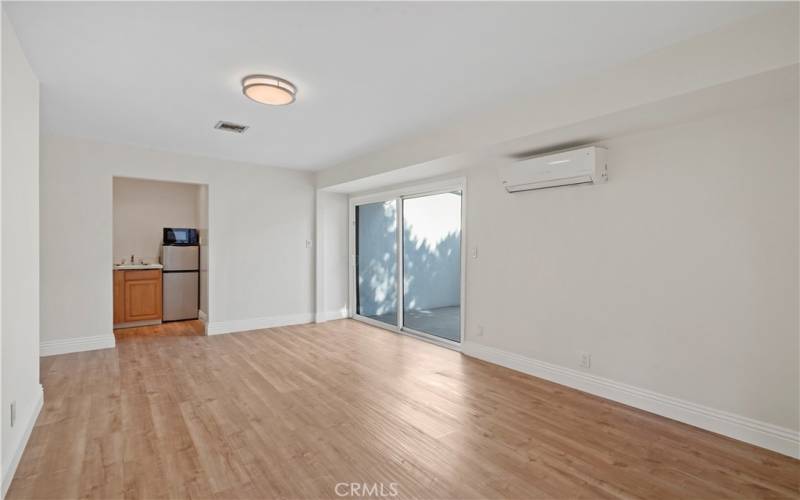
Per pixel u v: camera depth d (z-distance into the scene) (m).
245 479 2.06
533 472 2.14
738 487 2.01
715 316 2.61
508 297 3.96
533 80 2.73
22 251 2.31
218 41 2.24
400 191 5.43
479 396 3.19
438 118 3.52
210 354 4.35
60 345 4.30
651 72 2.35
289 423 2.69
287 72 2.62
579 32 2.14
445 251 6.02
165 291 6.02
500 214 4.03
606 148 3.16
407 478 2.08
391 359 4.21
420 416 2.81
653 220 2.90
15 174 2.16
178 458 2.25
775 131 2.37
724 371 2.57
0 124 1.86
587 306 3.31
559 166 3.25
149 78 2.72
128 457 2.26
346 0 1.86
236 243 5.48
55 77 2.69
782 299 2.35
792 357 2.32
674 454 2.32
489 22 2.04
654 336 2.90
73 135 4.20
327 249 6.30
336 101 3.13
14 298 2.14
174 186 6.62
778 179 2.36
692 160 2.70
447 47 2.30
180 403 3.02
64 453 2.29
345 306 6.56
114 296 5.60
